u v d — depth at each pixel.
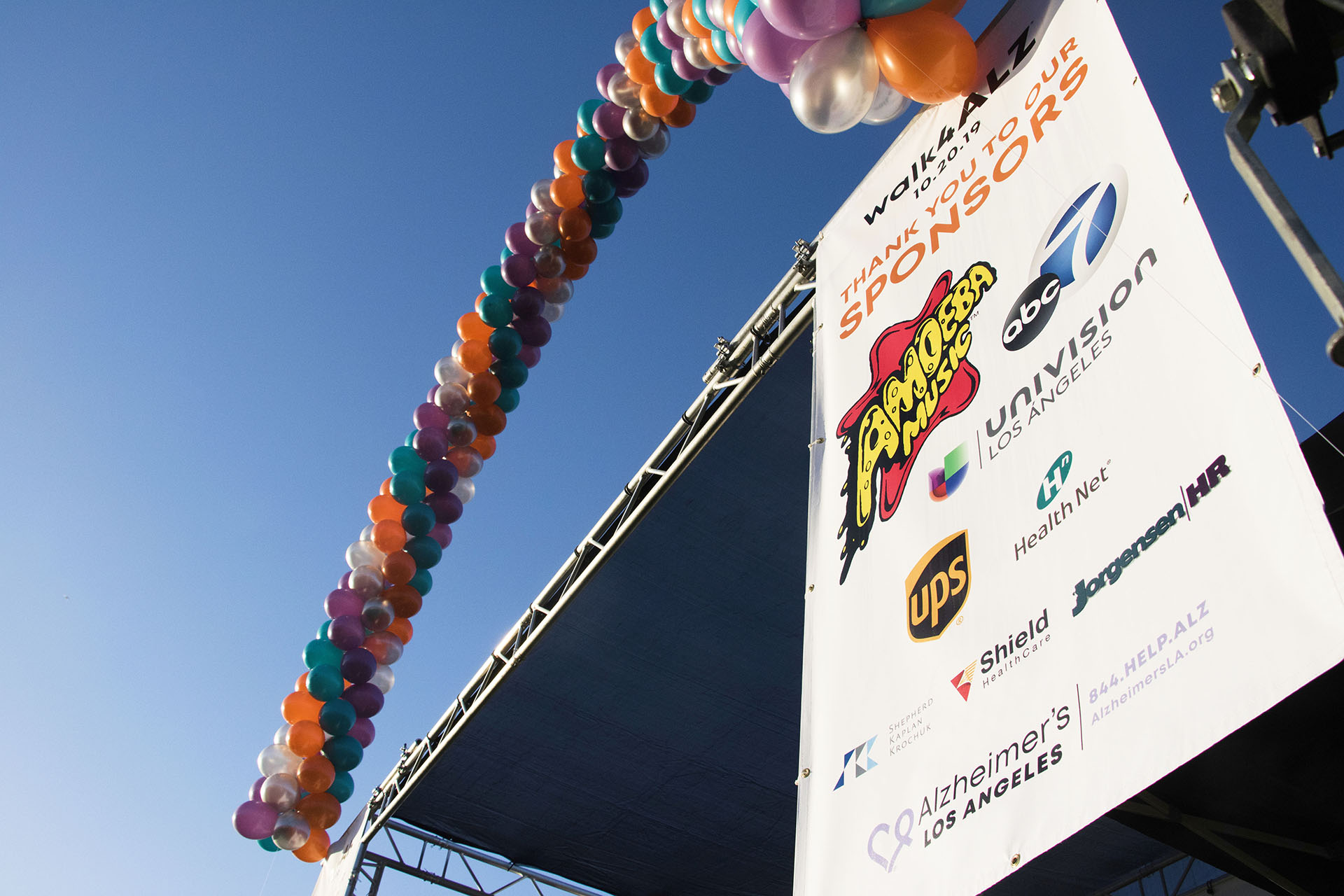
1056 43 3.37
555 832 9.78
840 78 3.61
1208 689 1.92
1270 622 1.87
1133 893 8.92
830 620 3.14
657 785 9.21
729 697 8.41
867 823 2.62
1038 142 3.25
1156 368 2.39
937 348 3.29
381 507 6.42
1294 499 1.93
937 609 2.76
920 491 3.06
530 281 6.22
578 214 6.03
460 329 6.37
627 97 5.61
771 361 6.14
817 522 3.47
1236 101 1.43
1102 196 2.84
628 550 7.38
